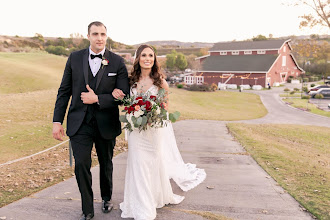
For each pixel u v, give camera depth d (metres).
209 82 59.41
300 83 61.62
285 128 17.23
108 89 3.38
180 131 12.34
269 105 34.09
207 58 64.31
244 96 41.06
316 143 12.53
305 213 3.77
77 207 3.77
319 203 4.08
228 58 61.50
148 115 3.41
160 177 3.71
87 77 3.29
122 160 6.46
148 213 3.35
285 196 4.41
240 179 5.29
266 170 6.02
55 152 7.57
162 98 3.59
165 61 78.81
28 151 8.05
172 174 4.56
